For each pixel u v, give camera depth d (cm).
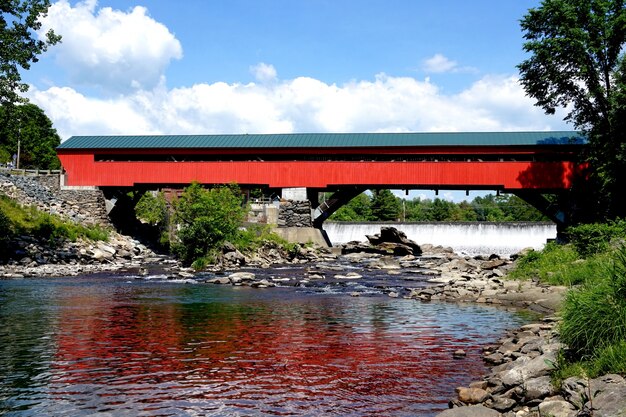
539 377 701
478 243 5372
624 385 587
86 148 4647
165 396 783
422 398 775
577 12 3550
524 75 3872
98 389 812
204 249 3334
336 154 4441
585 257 2244
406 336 1233
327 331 1290
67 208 4359
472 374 900
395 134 4572
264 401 762
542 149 4094
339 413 715
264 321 1427
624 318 704
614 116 3241
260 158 4569
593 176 3797
